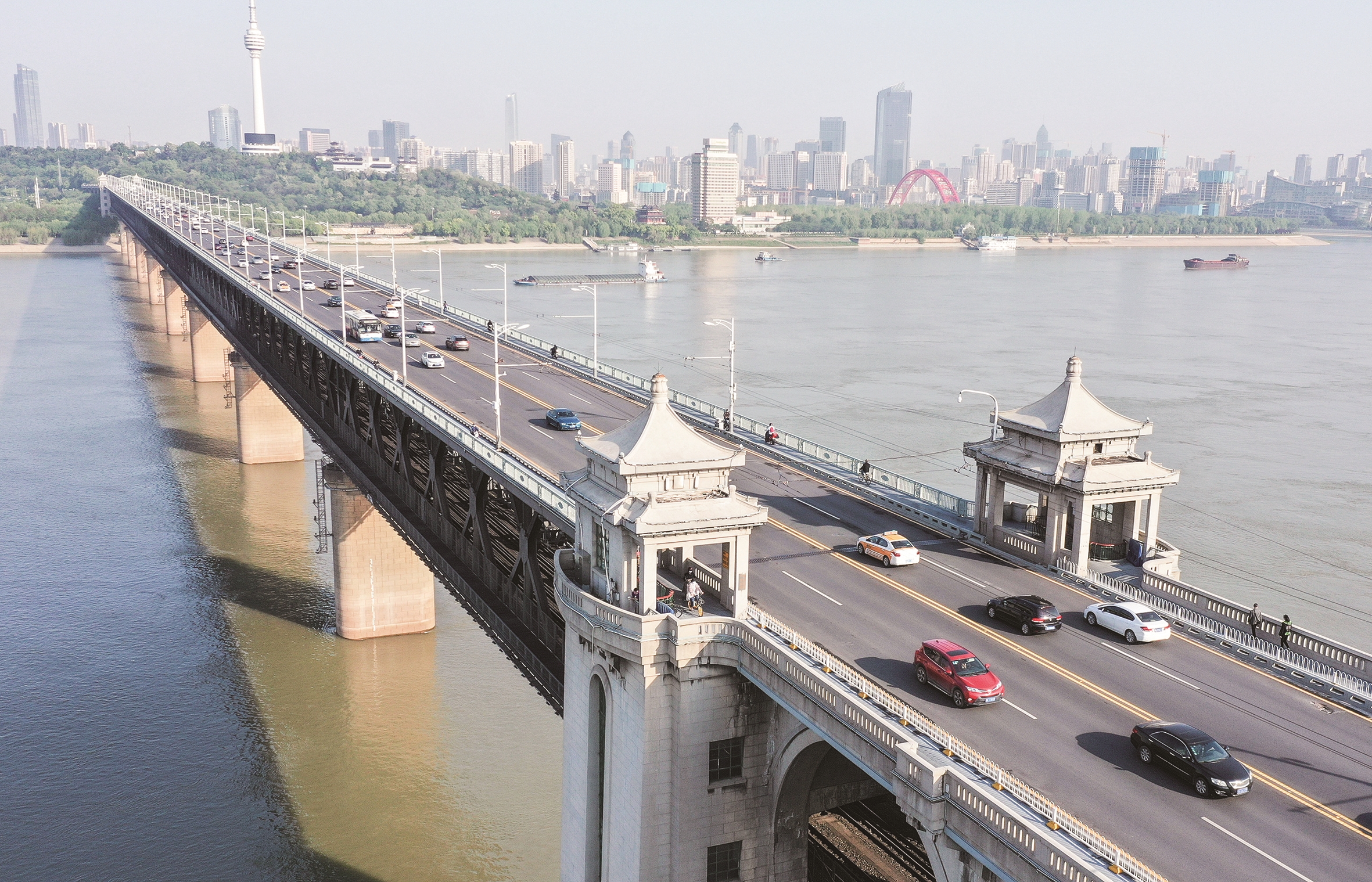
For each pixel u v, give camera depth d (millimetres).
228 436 157250
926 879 43219
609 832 48562
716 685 45250
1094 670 45875
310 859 65000
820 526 66062
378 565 94562
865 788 48906
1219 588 96125
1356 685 43781
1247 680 45219
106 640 91750
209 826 67688
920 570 58406
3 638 91250
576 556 51938
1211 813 35062
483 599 63406
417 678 88438
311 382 111688
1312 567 101125
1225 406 166750
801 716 40906
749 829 46812
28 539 113250
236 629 95188
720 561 58812
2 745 75312
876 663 46000
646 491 46188
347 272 192875
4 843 65312
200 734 78062
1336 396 175750
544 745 78562
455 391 99562
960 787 33844
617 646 45250
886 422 149750
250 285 141125
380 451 87188
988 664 46219
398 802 70812
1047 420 58844
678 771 45344
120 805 69312
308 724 80188
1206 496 121438
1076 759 38344
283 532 118812
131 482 133625
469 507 71250
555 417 85375
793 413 155000
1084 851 32000
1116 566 58625
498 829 68500
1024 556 60312
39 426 158625
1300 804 35781
